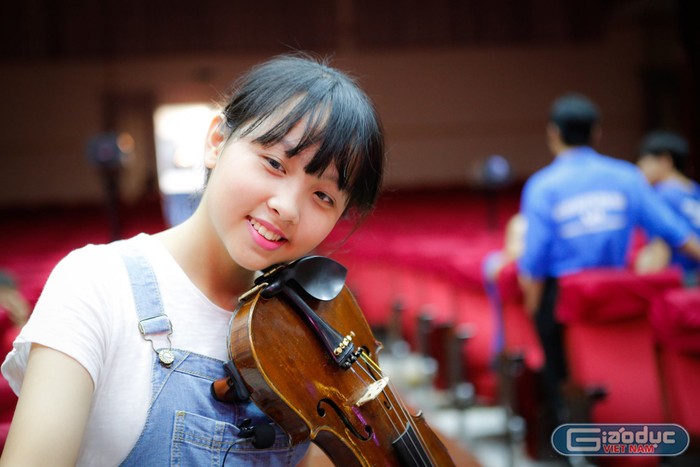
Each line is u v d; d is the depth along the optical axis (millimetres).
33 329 921
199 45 12969
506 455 3178
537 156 14023
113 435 966
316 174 1000
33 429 875
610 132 13938
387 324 5820
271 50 13047
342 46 13320
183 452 980
